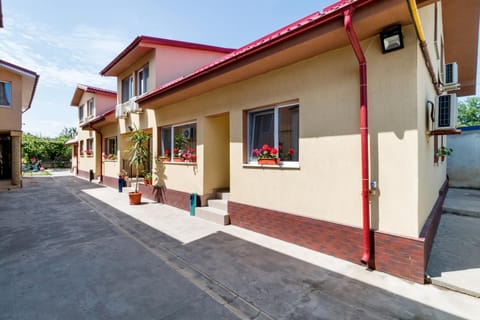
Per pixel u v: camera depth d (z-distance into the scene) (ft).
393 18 9.86
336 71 12.59
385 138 11.00
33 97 52.31
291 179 14.64
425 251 10.09
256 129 17.75
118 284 10.19
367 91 11.50
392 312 8.09
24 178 57.82
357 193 11.85
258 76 16.57
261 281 10.29
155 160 28.76
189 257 12.85
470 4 16.93
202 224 18.93
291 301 8.85
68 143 73.72
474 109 77.05
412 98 10.32
